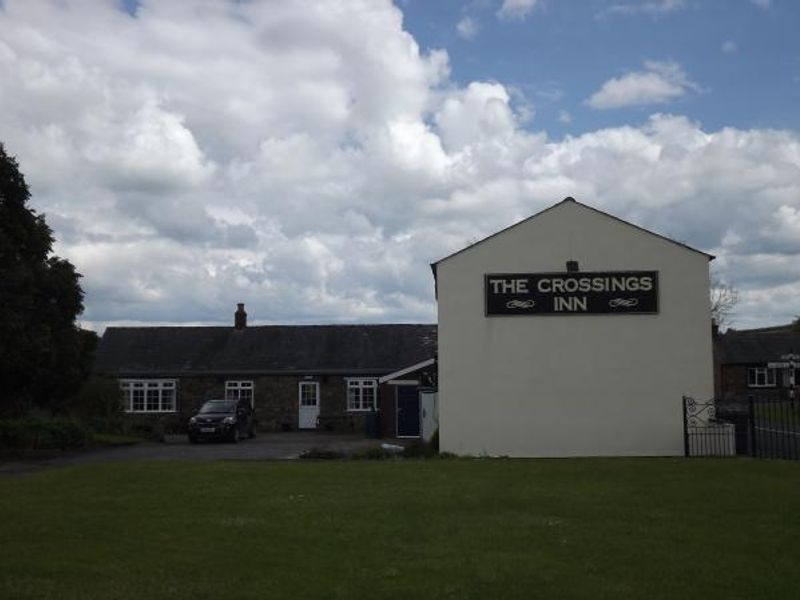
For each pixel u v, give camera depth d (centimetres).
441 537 1107
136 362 4897
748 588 854
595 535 1112
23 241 2831
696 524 1186
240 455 2808
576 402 2516
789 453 2314
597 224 2552
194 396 4797
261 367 4825
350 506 1361
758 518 1227
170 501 1441
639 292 2527
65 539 1120
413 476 1773
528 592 842
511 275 2555
